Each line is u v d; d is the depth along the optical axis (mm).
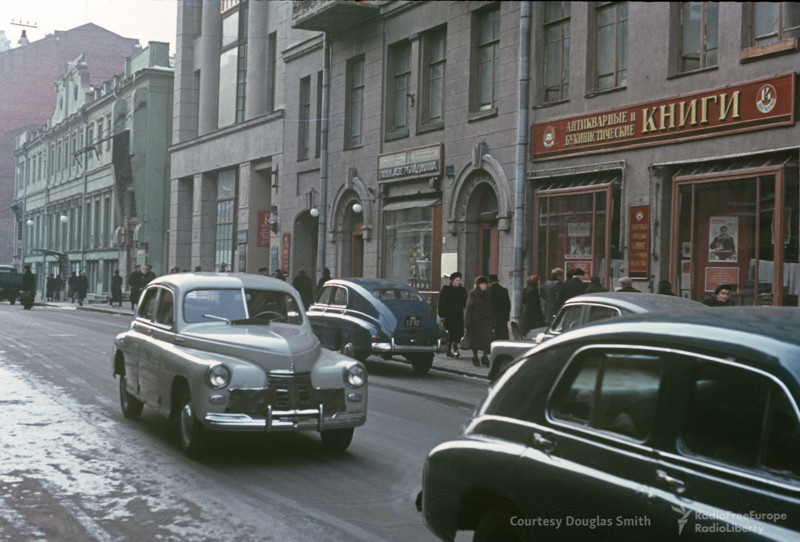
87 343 20422
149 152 50250
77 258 62938
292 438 9133
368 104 27500
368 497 6730
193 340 8336
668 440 3152
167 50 51438
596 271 18656
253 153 36062
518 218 20688
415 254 25141
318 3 27125
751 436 2896
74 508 6320
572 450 3490
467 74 23016
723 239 15914
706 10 16562
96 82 84812
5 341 20484
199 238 40938
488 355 17781
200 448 7930
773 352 2922
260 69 36844
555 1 20328
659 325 3412
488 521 3908
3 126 89438
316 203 30688
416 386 14180
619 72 18562
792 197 14742
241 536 5672
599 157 18750
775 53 15000
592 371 3600
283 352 7965
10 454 8117
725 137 15945
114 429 9445
